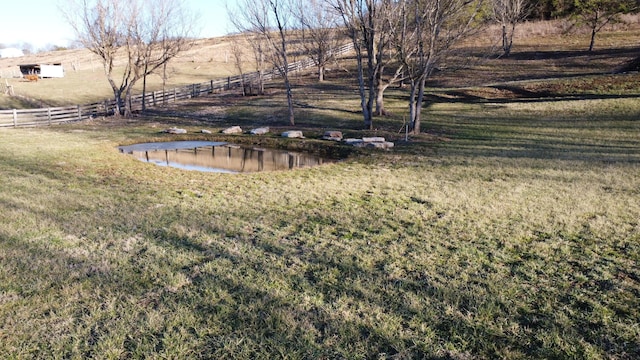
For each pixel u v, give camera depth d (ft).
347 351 10.50
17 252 15.93
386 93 85.15
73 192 25.90
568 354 10.55
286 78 61.05
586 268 15.48
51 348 10.43
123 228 19.13
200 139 54.08
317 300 12.91
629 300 13.12
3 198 23.62
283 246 17.38
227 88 108.06
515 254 16.79
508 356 10.45
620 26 123.34
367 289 13.65
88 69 169.48
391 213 22.31
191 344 10.64
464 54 86.07
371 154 42.06
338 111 69.82
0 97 102.12
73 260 15.40
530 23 134.41
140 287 13.52
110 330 11.13
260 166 39.37
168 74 139.03
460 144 45.32
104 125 66.03
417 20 48.32
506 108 65.21
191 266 15.30
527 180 29.40
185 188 28.17
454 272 15.02
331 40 96.84
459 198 25.04
